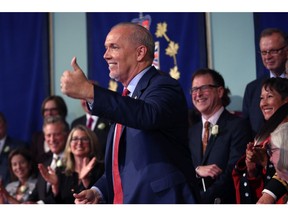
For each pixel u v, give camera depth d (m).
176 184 3.27
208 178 4.70
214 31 6.82
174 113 3.24
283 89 4.53
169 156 3.32
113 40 3.40
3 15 7.70
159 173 3.27
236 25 6.73
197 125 5.21
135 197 3.27
